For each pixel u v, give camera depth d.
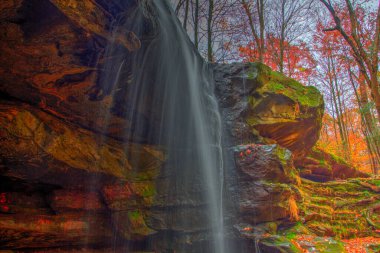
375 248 7.59
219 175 7.78
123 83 5.62
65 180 5.44
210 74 8.83
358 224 9.12
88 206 5.86
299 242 6.93
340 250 6.95
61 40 4.00
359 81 15.52
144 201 6.47
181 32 6.86
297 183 9.42
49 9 3.55
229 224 7.19
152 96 6.62
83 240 5.82
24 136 4.68
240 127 8.32
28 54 4.21
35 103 5.17
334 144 22.59
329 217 8.87
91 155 5.68
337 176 13.59
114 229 6.16
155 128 7.16
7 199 5.09
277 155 7.62
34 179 5.08
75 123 5.75
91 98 5.40
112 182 6.10
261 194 7.11
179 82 7.12
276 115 9.16
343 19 16.00
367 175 14.52
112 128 6.35
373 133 13.70
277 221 7.46
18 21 3.71
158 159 7.06
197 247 6.86
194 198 7.19
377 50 7.99
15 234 5.05
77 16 3.62
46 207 5.54
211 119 8.23
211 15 12.92
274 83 9.56
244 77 8.74
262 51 13.93
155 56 5.98
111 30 4.08
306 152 11.36
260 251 6.60
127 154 6.62
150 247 6.56
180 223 6.82
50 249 5.59
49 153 4.97
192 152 7.61
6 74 4.57
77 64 4.46
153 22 5.14
